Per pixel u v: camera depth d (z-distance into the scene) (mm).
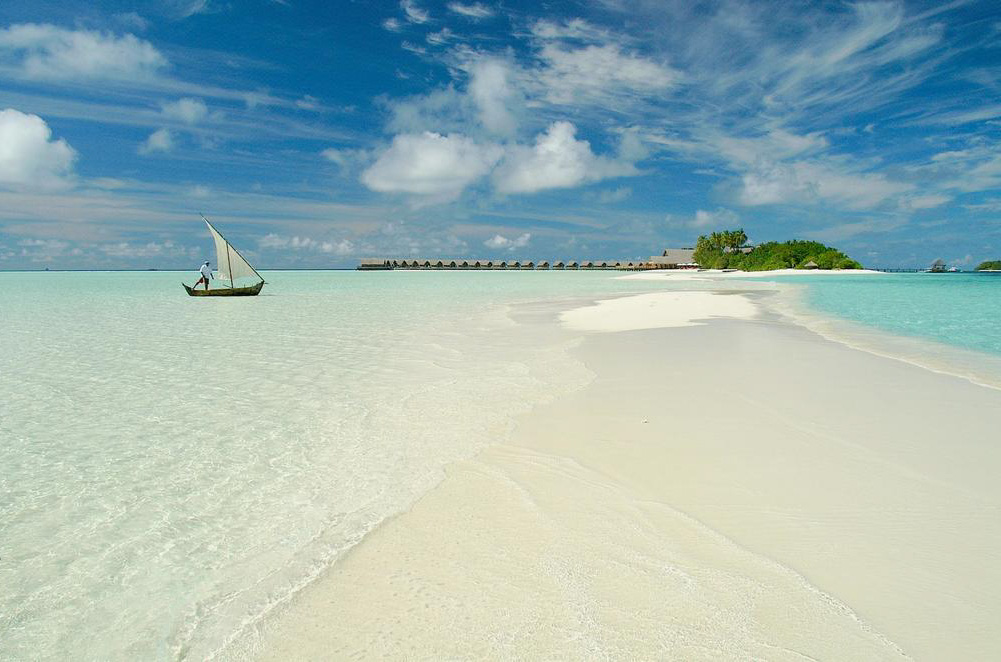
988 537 4324
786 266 97938
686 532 4504
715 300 27828
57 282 75312
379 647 3271
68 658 3281
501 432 7125
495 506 5043
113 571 4203
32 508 5281
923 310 23156
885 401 8227
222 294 36750
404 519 4844
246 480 5828
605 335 15438
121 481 5898
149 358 13133
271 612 3637
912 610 3488
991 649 3145
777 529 4520
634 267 148250
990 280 61844
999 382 9430
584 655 3135
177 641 3408
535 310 23969
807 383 9391
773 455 6113
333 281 70188
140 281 80438
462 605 3633
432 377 10500
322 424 7699
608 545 4328
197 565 4250
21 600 3863
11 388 10109
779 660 3070
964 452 6121
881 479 5438
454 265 158125
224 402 9000
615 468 5863
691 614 3479
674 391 8945
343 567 4129
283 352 13727
